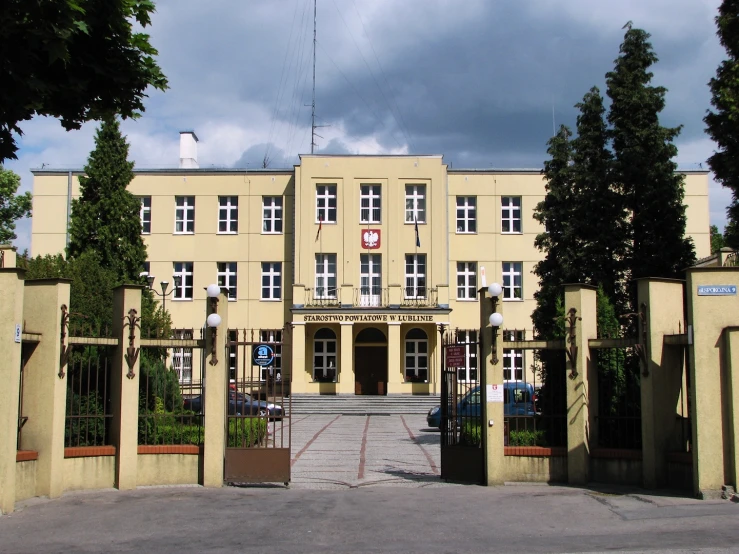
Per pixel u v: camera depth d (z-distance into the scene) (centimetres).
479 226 4500
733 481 1245
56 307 1338
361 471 1706
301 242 4347
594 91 2362
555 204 2480
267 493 1370
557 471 1450
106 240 2809
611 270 2264
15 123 934
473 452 1495
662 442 1372
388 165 4403
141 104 1053
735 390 1248
